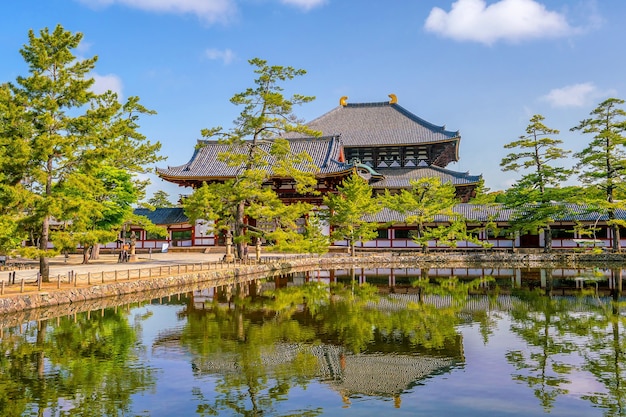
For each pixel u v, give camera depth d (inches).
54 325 969.5
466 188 3437.5
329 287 1590.8
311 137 3250.5
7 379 657.0
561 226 2901.1
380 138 3774.6
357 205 2463.1
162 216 2982.3
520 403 567.8
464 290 1520.7
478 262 2559.1
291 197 2893.7
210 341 857.5
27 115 1147.3
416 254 2603.3
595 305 1232.2
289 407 561.0
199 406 565.9
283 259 2218.3
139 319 1041.5
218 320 1037.8
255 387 626.5
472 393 601.0
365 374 674.2
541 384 631.2
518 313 1128.2
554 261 2511.1
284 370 695.1
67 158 1186.6
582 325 989.8
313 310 1160.2
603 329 954.1
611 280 1763.0
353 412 542.9
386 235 2970.0
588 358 748.6
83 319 1027.9
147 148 2223.2
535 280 1779.0
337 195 2726.4
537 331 935.7
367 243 2970.0
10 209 1128.2
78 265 1883.6
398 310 1163.9
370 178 3267.7
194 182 2997.0
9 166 1107.3
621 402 571.2
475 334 912.3
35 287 1165.7
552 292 1469.0
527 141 2546.8
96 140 1221.1
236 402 576.1
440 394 599.2
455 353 779.4
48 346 820.6
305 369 700.0
